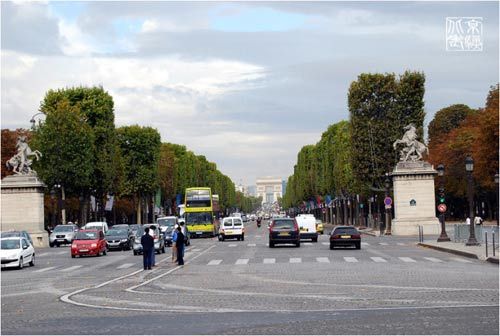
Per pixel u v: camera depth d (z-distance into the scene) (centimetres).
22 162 7788
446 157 12138
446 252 5200
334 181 12800
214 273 3662
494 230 5200
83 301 2483
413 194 8006
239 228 8225
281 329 1720
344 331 1669
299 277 3275
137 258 5397
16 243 4650
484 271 3444
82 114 9244
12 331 1817
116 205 12912
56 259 5562
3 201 7712
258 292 2645
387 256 4844
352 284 2873
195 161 17775
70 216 12394
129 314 2081
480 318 1825
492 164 9550
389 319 1850
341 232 5716
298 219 7300
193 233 9500
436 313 1939
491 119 9350
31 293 2891
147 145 11331
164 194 14250
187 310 2147
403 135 8888
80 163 8644
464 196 12312
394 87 9156
